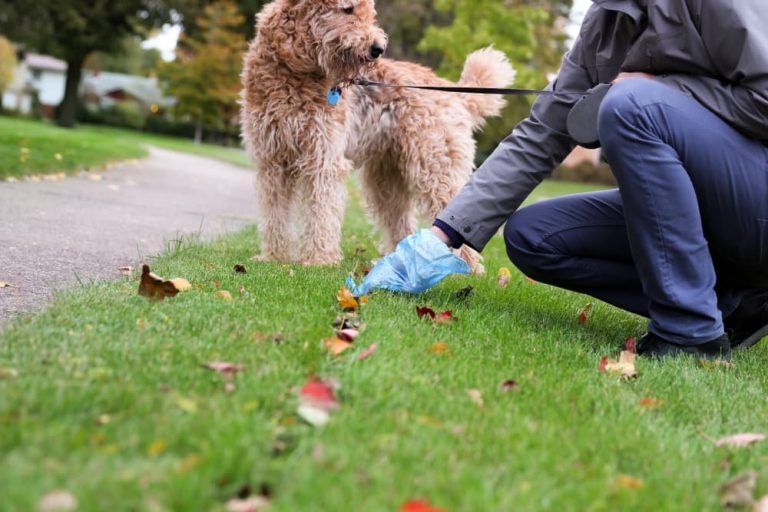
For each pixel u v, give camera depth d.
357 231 6.75
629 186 2.83
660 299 2.90
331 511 1.38
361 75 4.17
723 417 2.31
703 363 2.87
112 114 47.66
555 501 1.53
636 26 2.91
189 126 46.72
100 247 4.52
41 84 68.44
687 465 1.84
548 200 3.39
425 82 4.75
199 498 1.37
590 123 2.99
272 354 2.26
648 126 2.77
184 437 1.60
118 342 2.24
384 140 4.73
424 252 3.28
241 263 4.11
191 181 11.68
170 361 2.11
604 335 3.36
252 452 1.55
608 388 2.39
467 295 3.69
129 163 13.04
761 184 2.84
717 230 2.97
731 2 2.68
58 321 2.43
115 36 32.44
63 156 10.64
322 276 3.78
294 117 4.22
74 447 1.52
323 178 4.33
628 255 3.30
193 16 34.50
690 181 2.82
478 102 4.82
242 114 4.44
